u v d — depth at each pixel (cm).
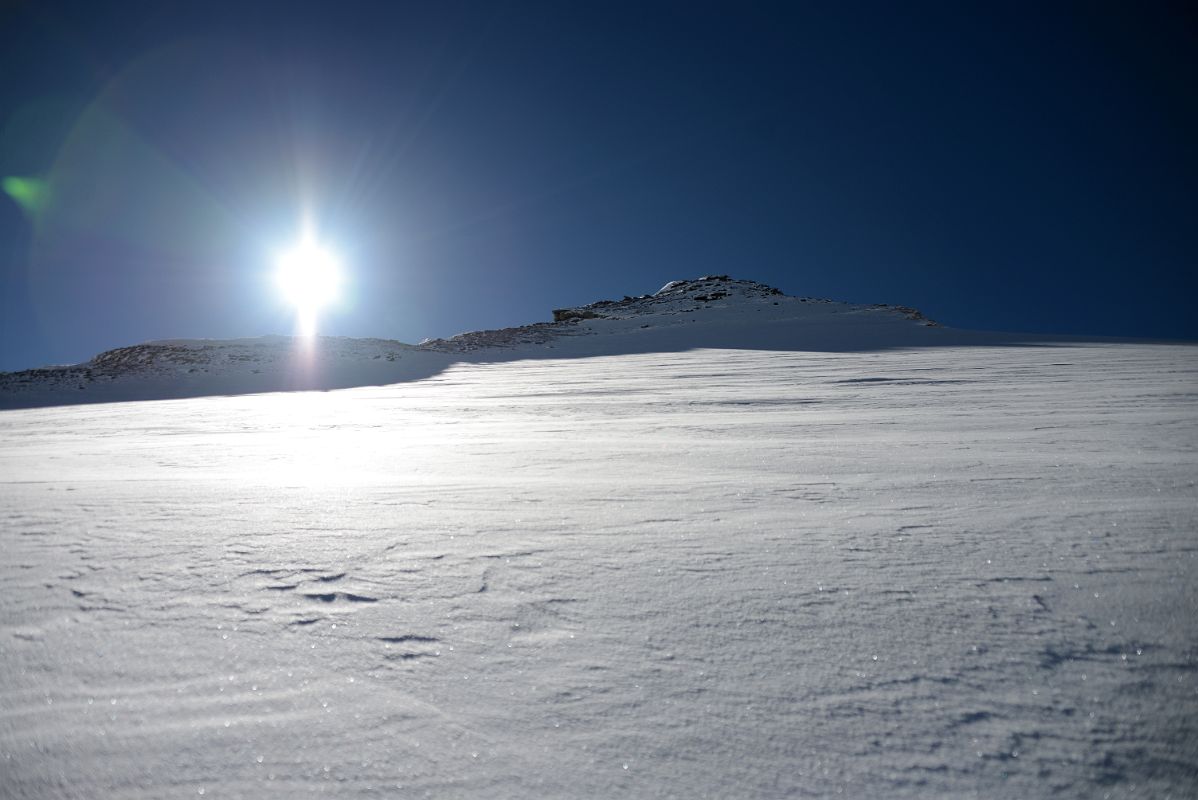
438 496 303
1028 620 166
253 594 184
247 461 457
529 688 139
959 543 222
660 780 114
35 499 300
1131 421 530
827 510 270
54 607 176
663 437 544
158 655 151
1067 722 127
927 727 126
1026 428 512
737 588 187
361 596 183
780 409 755
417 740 123
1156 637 156
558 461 423
